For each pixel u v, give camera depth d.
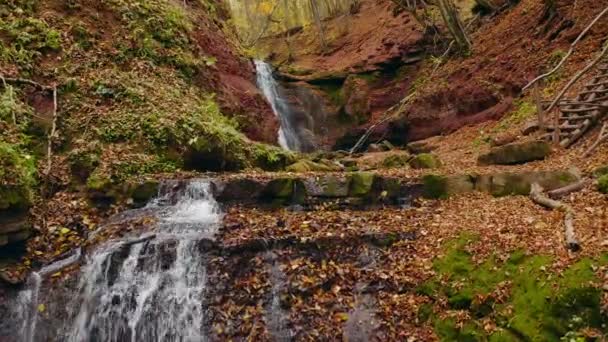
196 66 14.09
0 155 8.13
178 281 7.55
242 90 15.81
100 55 12.28
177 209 9.07
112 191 9.27
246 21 38.56
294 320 7.02
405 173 9.97
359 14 32.69
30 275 7.69
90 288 7.59
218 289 7.44
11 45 11.10
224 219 8.52
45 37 11.66
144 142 10.47
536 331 5.91
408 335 6.64
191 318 7.28
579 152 10.70
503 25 20.73
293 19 39.00
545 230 7.18
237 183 9.27
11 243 7.90
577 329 5.74
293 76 26.84
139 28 13.34
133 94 11.38
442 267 7.23
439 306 6.78
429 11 25.17
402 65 24.89
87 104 10.98
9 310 7.43
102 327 7.44
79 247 8.20
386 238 8.00
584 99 12.95
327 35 32.72
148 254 7.69
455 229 7.94
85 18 12.73
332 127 25.11
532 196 8.49
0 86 10.48
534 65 17.25
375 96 24.52
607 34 15.38
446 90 20.11
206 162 11.01
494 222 7.84
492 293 6.53
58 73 11.33
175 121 10.98
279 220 8.52
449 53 22.88
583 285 5.91
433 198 9.34
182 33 14.50
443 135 19.42
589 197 7.83
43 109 10.70
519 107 16.34
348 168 13.60
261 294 7.35
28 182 8.41
